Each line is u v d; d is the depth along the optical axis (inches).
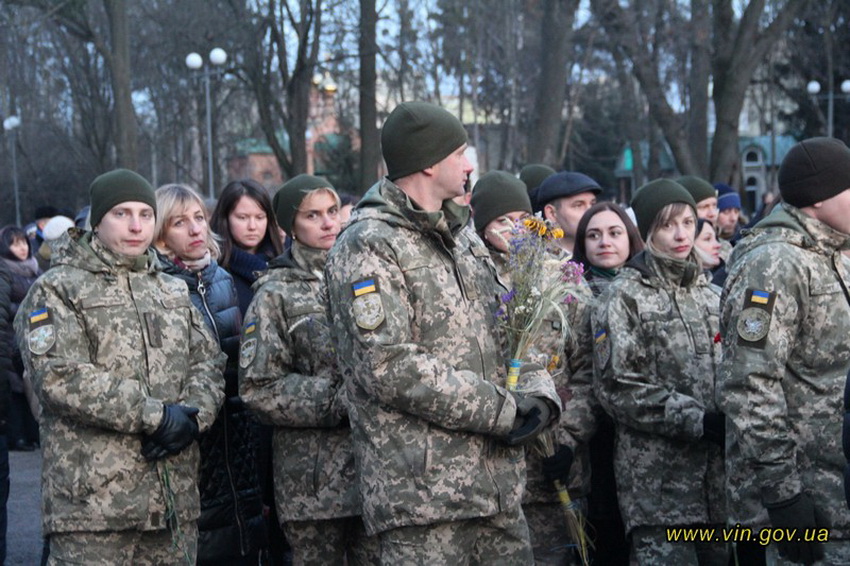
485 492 116.3
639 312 161.5
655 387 155.9
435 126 119.3
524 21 1156.5
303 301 156.6
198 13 948.6
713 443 156.5
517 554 123.6
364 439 117.3
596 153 1710.1
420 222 117.8
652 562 159.0
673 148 693.3
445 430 115.0
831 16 1125.1
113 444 137.3
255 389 151.9
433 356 112.9
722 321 136.2
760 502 131.3
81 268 142.6
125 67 738.8
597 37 892.6
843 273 132.6
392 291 114.0
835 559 129.0
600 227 184.2
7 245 323.3
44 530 137.3
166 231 170.6
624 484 162.2
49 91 1283.2
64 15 766.5
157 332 145.6
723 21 672.4
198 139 1411.2
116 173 145.2
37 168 1552.7
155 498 139.5
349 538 155.9
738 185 687.7
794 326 129.4
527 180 251.0
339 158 1235.2
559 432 165.5
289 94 796.0
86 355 139.3
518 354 121.8
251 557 169.8
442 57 1177.4
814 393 130.3
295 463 152.3
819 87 1139.3
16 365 201.8
